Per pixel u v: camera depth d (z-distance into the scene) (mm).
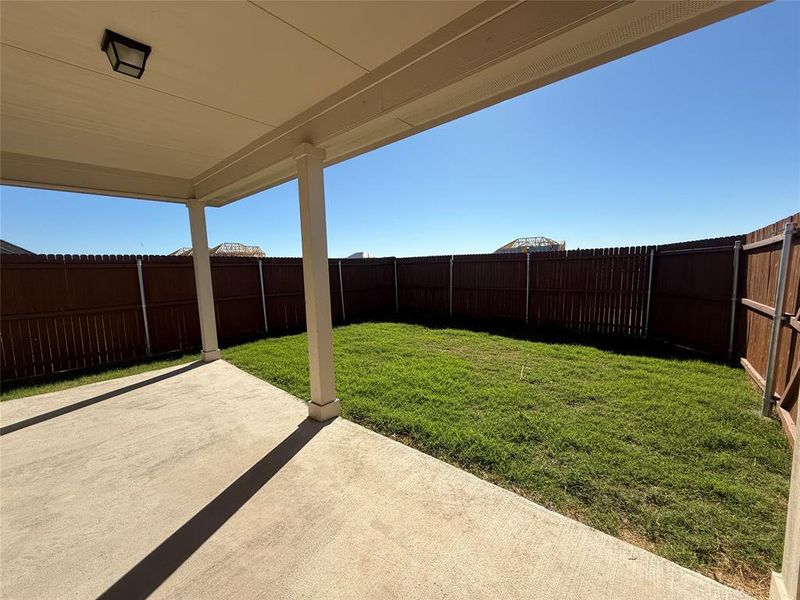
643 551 1653
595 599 1406
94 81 2295
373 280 10414
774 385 3043
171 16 1654
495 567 1576
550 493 2109
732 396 3469
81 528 1918
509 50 1613
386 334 7211
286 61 2105
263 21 1709
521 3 1562
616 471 2289
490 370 4531
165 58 2037
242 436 2951
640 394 3559
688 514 1905
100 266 5785
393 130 2596
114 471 2475
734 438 2662
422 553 1666
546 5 1491
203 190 4801
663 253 5895
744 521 1847
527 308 7992
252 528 1873
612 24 1400
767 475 2236
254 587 1511
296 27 1771
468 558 1631
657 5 1306
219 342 7223
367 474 2346
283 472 2395
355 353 5629
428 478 2287
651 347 5637
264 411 3484
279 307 8438
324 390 3205
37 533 1889
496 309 8594
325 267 3131
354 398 3662
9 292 5004
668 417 3029
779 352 2998
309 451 2668
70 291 5512
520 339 6473
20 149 3566
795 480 1208
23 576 1605
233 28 1762
